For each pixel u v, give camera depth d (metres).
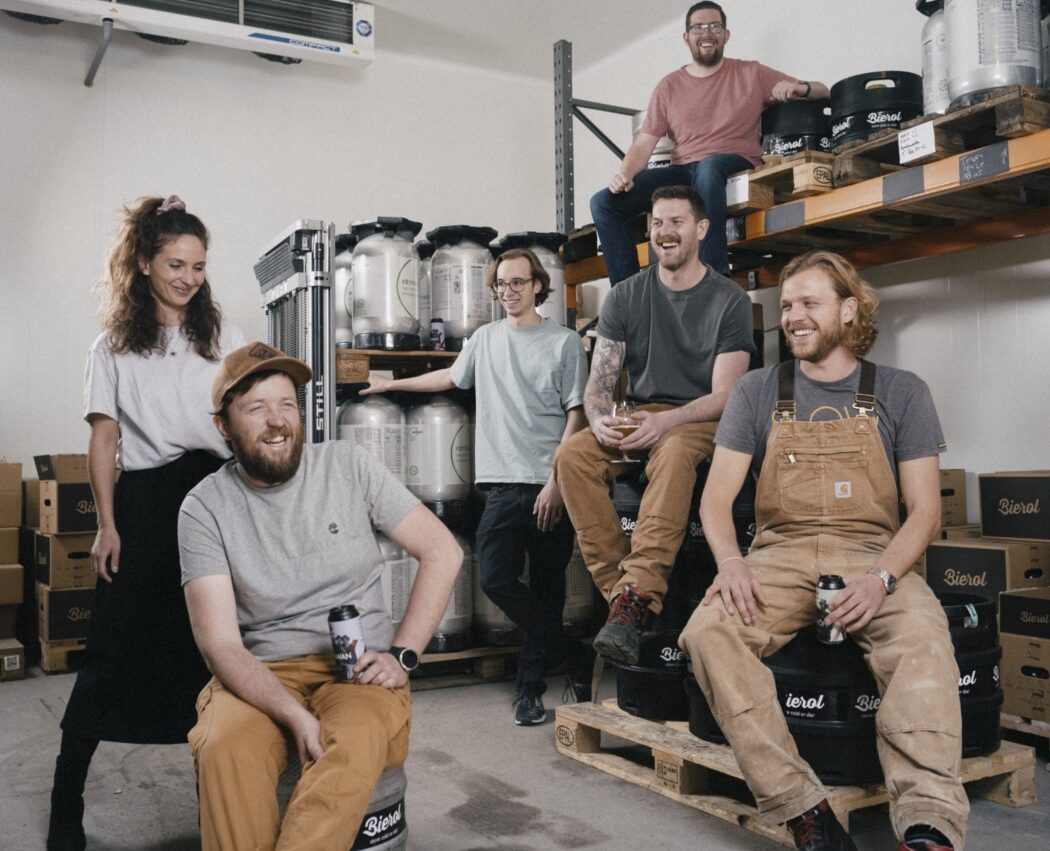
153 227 2.43
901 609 2.24
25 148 5.50
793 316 2.49
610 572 3.17
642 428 3.00
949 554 3.50
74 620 4.86
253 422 1.81
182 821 2.68
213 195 6.00
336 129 6.41
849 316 2.50
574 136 6.99
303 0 5.70
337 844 1.54
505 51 6.62
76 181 5.62
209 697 1.80
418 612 1.89
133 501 2.39
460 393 4.46
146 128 5.82
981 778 2.65
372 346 4.16
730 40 5.62
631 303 3.37
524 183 7.09
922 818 1.94
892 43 4.68
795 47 5.20
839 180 3.47
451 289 4.36
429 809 2.69
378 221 4.21
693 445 2.96
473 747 3.31
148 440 2.42
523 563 3.79
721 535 2.51
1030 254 4.04
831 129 4.05
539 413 3.78
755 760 2.14
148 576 2.34
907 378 2.50
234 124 6.07
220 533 1.85
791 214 3.69
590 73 6.87
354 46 5.84
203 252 2.49
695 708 2.73
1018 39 3.03
